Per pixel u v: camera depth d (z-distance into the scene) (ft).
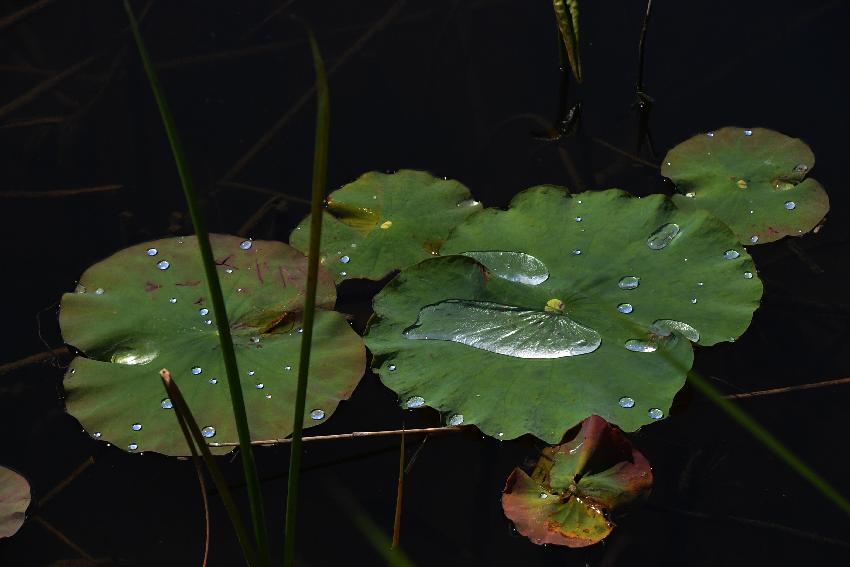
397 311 9.20
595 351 9.06
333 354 9.12
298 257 9.36
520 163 9.93
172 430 8.95
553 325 9.12
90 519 9.00
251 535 8.98
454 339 9.12
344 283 9.55
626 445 8.90
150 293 9.25
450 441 9.12
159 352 9.11
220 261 9.34
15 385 9.27
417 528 8.99
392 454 9.13
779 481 9.07
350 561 8.94
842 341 9.37
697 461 9.09
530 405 8.96
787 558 8.94
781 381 9.27
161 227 9.82
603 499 8.85
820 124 9.93
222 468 9.10
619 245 9.30
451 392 9.00
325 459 9.12
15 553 8.93
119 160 10.05
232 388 8.37
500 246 9.33
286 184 9.95
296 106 10.20
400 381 9.04
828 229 9.64
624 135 9.98
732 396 9.21
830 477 9.07
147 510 9.02
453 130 10.09
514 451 9.08
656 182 9.78
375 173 9.66
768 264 9.59
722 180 9.60
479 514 9.00
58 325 9.43
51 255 9.68
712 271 9.22
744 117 9.98
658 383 8.98
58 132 10.13
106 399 9.02
